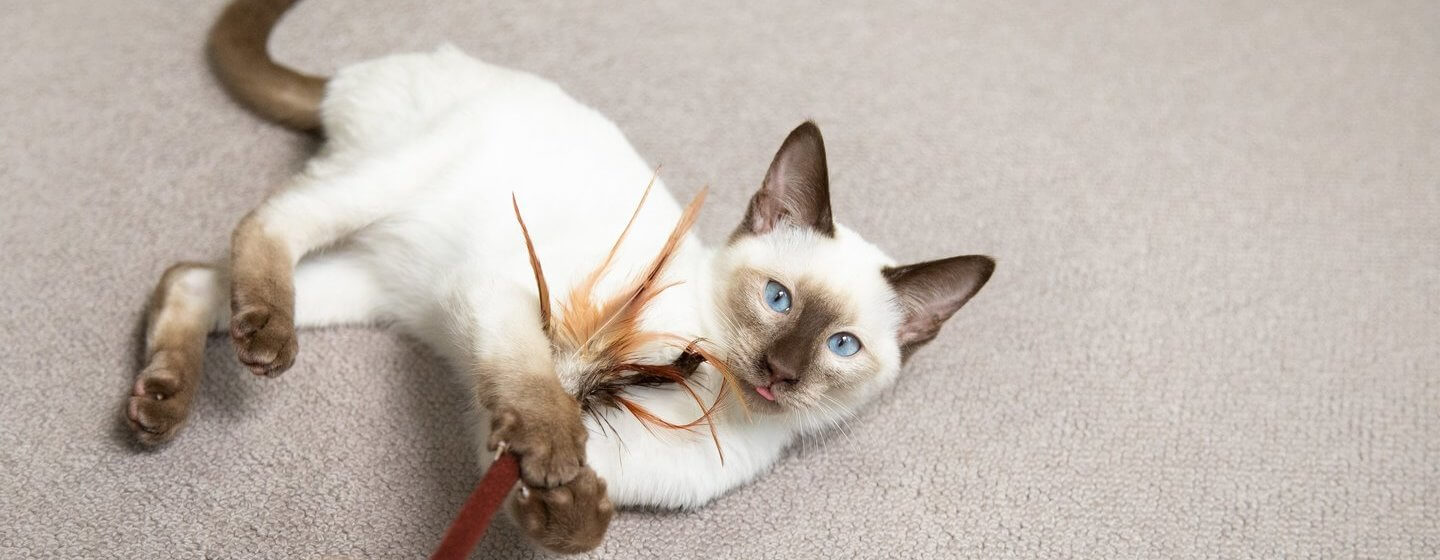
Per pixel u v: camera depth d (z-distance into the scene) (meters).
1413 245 1.02
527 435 0.70
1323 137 1.09
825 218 0.81
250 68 0.95
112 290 0.87
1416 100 1.13
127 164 0.94
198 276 0.83
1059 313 0.95
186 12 1.05
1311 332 0.95
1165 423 0.90
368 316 0.88
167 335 0.81
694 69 1.07
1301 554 0.84
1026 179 1.03
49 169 0.93
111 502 0.79
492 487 0.68
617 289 0.78
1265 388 0.92
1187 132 1.08
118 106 0.98
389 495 0.81
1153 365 0.93
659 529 0.81
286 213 0.83
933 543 0.83
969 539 0.83
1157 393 0.91
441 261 0.84
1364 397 0.92
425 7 1.08
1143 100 1.11
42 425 0.81
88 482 0.79
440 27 1.07
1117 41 1.16
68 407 0.82
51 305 0.86
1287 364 0.94
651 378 0.77
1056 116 1.08
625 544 0.80
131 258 0.89
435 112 0.88
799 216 0.81
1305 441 0.90
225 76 0.97
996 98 1.09
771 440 0.81
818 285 0.79
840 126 1.05
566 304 0.78
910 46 1.12
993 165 1.04
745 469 0.81
